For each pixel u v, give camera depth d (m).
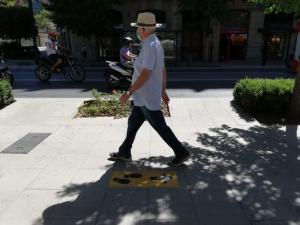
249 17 26.33
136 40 21.23
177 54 25.70
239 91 8.49
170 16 26.45
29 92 11.88
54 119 7.44
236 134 6.24
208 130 6.52
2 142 5.85
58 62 14.01
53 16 23.25
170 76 17.12
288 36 26.36
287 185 4.14
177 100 9.28
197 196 3.83
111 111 7.80
